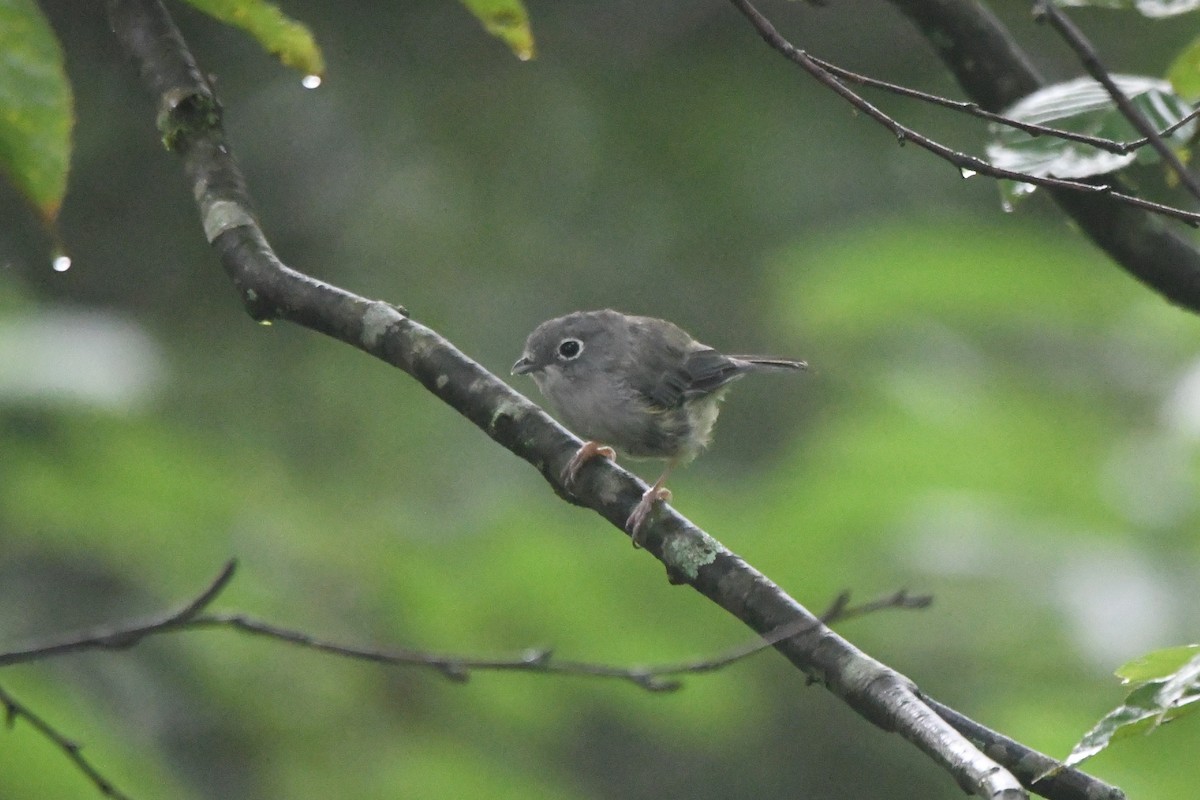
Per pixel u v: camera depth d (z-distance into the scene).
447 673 8.54
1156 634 10.90
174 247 18.36
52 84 4.71
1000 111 8.57
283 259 18.98
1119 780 10.10
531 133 19.78
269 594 11.40
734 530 11.69
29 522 10.65
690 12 20.55
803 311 13.25
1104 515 11.63
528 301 18.73
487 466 15.57
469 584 11.46
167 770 10.86
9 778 9.55
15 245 17.91
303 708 11.82
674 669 8.49
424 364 7.11
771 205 19.38
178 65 7.82
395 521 12.36
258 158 19.30
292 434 15.99
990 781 5.10
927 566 11.48
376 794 11.74
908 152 19.52
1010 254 12.67
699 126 19.75
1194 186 5.79
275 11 6.32
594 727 17.39
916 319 12.88
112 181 18.50
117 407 9.72
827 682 6.09
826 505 11.62
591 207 19.50
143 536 10.98
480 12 6.08
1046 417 12.27
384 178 19.42
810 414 17.28
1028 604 11.41
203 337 17.50
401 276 18.80
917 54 20.09
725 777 17.66
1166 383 12.62
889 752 18.22
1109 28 19.92
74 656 11.38
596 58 20.34
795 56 6.38
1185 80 6.42
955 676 12.03
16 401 9.48
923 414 12.14
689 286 19.05
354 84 19.80
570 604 11.37
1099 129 6.78
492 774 11.91
